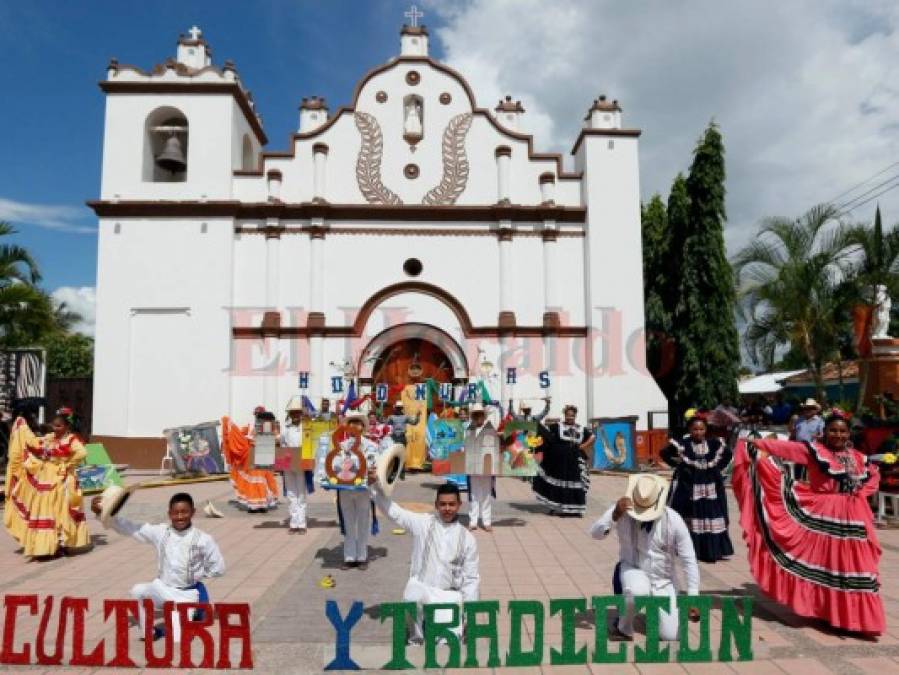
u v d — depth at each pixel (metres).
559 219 19.75
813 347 16.47
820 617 5.75
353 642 5.45
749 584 7.25
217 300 18.53
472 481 10.30
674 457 8.14
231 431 12.27
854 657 5.16
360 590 7.05
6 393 17.42
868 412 15.03
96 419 18.03
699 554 7.86
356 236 19.38
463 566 5.34
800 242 16.30
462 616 5.16
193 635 4.93
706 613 5.08
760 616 6.14
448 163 19.89
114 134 19.11
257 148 22.75
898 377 17.78
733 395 20.56
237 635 4.91
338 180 19.64
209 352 18.36
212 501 13.43
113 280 18.53
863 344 16.34
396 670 4.85
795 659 5.10
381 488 5.37
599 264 19.31
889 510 11.21
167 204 18.66
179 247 18.70
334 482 7.79
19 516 8.69
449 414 14.66
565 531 10.19
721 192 20.94
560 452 11.57
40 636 5.03
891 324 23.67
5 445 15.55
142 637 5.38
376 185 19.66
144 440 17.97
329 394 18.64
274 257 18.89
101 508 5.53
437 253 19.47
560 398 19.00
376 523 8.56
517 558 8.41
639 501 5.51
